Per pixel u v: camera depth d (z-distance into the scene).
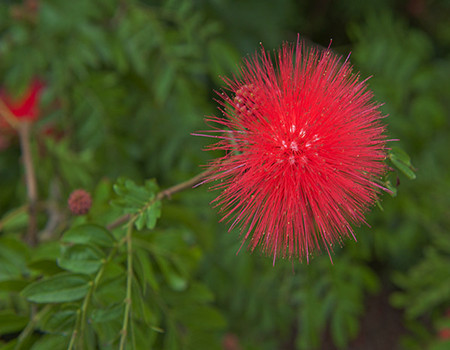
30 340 0.21
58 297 0.21
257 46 0.44
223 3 0.41
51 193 0.32
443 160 0.43
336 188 0.21
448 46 0.60
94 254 0.21
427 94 0.44
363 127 0.21
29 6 0.32
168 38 0.33
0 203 0.34
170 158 0.36
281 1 0.47
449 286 0.38
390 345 0.64
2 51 0.32
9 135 0.33
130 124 0.36
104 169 0.35
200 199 0.36
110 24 0.34
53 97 0.32
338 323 0.37
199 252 0.25
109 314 0.20
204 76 0.41
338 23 0.59
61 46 0.32
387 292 0.65
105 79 0.33
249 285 0.37
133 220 0.22
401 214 0.44
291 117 0.21
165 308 0.25
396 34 0.44
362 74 0.41
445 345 0.35
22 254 0.24
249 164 0.21
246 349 0.41
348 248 0.38
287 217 0.21
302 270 0.37
